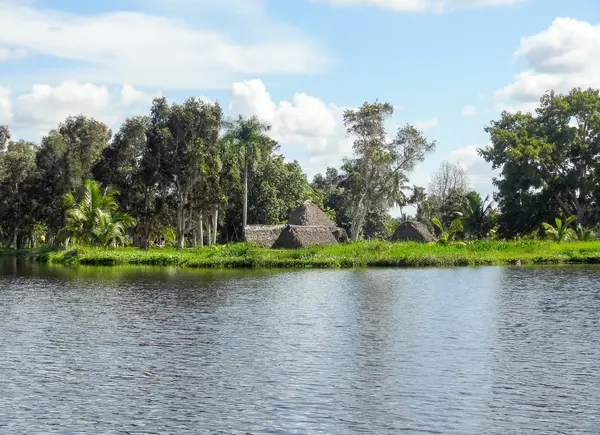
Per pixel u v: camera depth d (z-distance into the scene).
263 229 75.50
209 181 79.25
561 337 23.89
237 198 96.69
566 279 44.41
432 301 33.62
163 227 95.88
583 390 17.33
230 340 23.70
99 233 71.56
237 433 14.48
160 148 78.88
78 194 87.25
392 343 23.05
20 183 94.69
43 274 52.38
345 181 93.38
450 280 44.56
